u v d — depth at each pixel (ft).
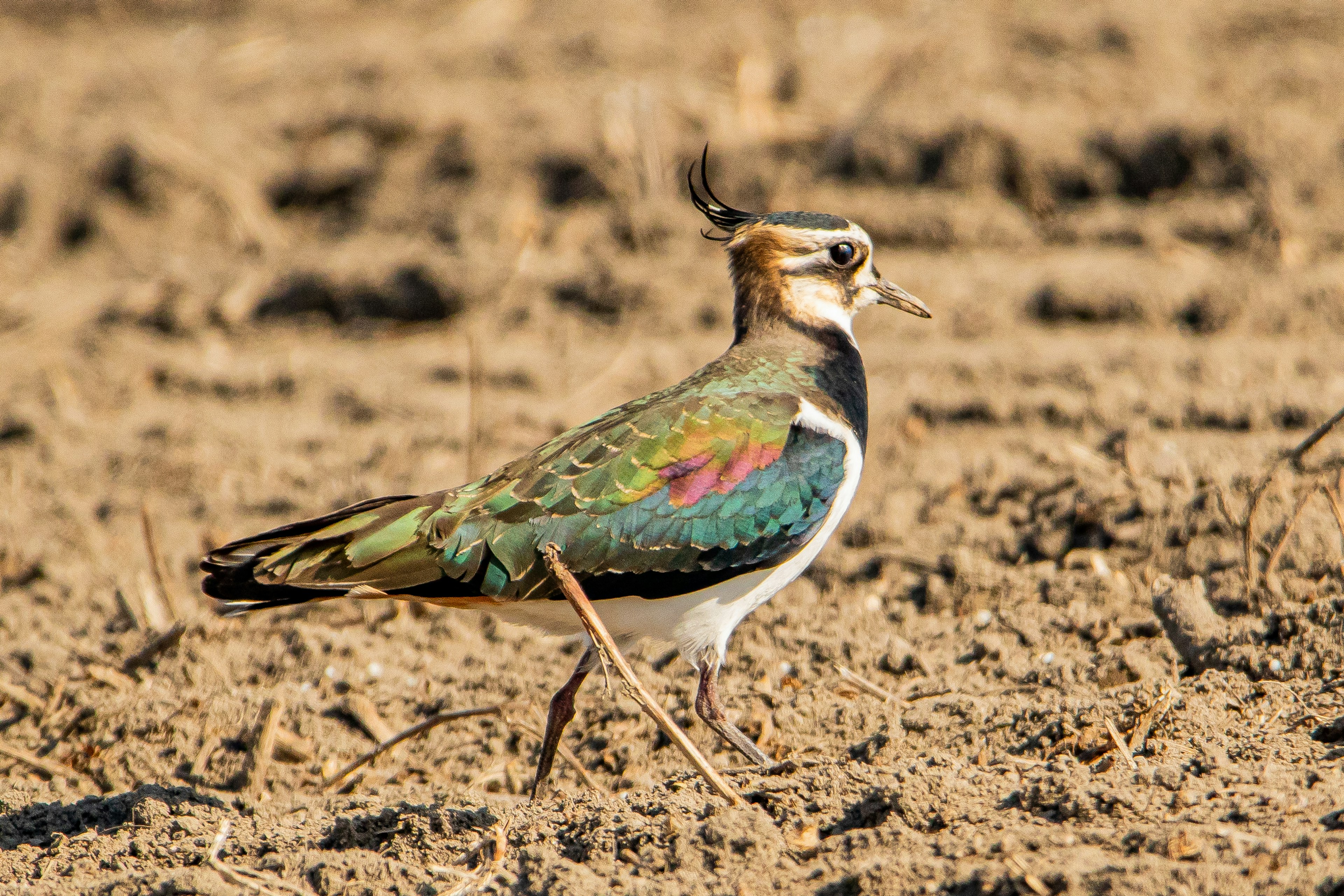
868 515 42.57
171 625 40.57
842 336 33.78
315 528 29.96
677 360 54.60
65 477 51.72
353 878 25.11
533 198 67.97
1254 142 60.49
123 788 33.19
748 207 64.64
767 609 38.93
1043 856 22.18
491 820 26.86
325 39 90.33
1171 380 47.93
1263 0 76.59
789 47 77.66
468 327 60.54
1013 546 39.93
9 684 37.60
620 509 29.25
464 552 28.84
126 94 83.51
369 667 37.09
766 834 24.43
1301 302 51.72
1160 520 38.55
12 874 26.63
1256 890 20.57
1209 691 29.22
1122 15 73.31
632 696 26.43
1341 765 25.07
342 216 71.51
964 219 61.11
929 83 69.82
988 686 32.76
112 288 67.41
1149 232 58.54
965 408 48.39
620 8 85.05
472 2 92.38
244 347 62.03
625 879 24.00
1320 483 34.78
